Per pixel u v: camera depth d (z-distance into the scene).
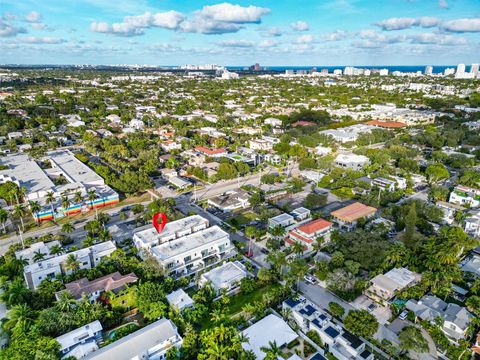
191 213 152.62
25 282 104.81
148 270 105.88
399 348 84.31
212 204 169.38
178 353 79.94
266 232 142.12
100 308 91.50
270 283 111.00
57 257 113.19
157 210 149.50
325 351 84.69
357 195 176.38
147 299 93.50
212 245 120.88
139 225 148.50
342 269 108.19
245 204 170.00
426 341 80.44
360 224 143.38
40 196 167.88
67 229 133.38
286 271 115.88
